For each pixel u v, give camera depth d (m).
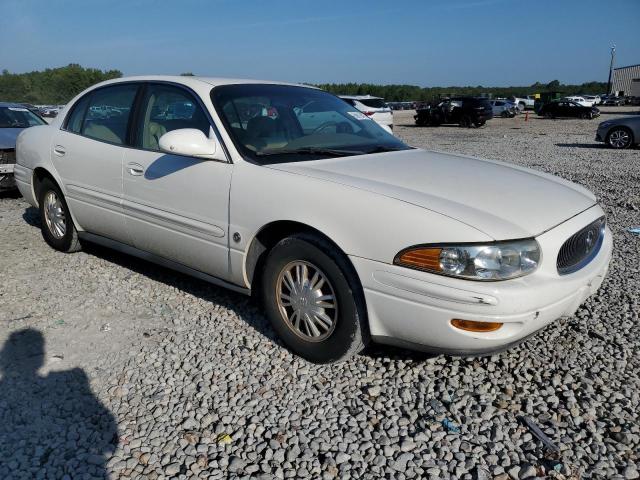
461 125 27.81
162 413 2.74
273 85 4.14
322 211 2.93
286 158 3.40
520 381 3.00
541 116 39.25
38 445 2.50
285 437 2.56
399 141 4.18
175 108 3.81
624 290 4.22
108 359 3.24
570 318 3.73
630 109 47.66
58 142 4.68
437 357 3.24
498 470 2.34
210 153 3.39
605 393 2.89
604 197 7.88
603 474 2.32
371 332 2.88
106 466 2.37
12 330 3.59
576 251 2.94
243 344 3.41
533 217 2.81
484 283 2.55
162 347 3.38
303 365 3.17
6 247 5.31
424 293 2.63
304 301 3.11
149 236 3.93
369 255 2.78
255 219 3.19
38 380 3.02
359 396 2.88
